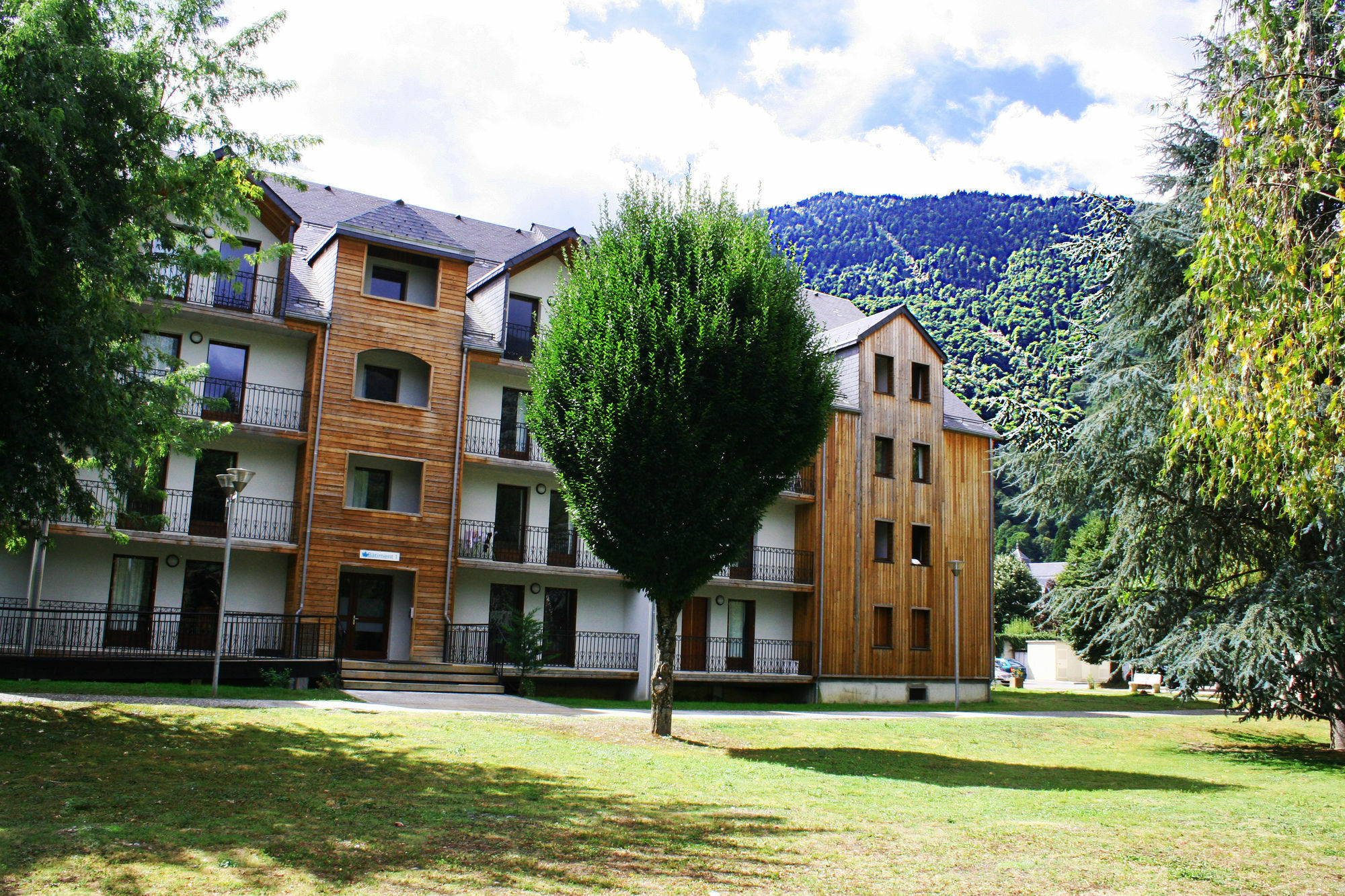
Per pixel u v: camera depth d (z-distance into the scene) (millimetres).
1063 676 49125
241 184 12938
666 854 7215
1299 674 17031
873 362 29797
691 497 14398
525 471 25250
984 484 31359
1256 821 10617
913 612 29625
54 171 9773
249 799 8141
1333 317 7648
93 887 5602
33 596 18984
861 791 11242
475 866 6504
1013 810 10469
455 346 23781
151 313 12375
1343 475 9742
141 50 11094
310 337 22797
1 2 9852
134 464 11633
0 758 9141
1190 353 9602
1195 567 19406
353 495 23234
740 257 15188
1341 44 7902
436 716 14953
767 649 28188
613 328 14758
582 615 26109
